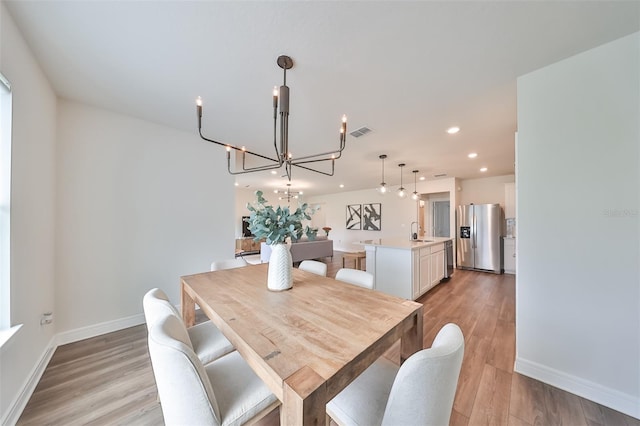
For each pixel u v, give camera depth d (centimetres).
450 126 263
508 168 466
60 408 142
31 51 152
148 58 159
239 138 308
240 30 134
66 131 216
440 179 590
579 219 151
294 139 306
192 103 218
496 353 202
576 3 115
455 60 157
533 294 168
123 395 153
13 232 138
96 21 128
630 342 137
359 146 333
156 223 269
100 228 234
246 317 112
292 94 199
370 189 779
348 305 127
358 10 120
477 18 124
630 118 136
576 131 151
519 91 173
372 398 97
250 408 94
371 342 90
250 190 881
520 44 142
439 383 73
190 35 138
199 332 154
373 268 370
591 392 147
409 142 315
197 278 184
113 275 241
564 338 157
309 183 682
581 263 151
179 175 285
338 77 176
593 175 146
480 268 518
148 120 259
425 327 255
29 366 157
